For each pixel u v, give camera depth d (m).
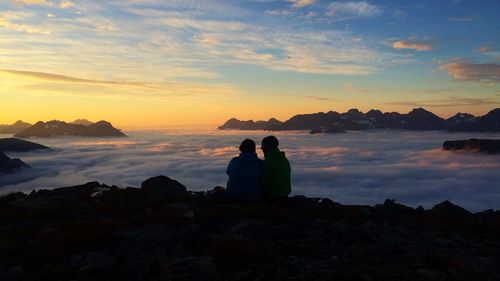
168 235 3.96
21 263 3.46
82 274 3.19
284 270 3.18
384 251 3.62
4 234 4.20
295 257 3.50
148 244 3.77
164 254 3.50
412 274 3.04
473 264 3.22
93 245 3.82
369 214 5.47
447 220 5.30
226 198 5.69
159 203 5.75
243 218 4.66
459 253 3.63
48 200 6.14
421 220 5.26
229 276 3.09
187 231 4.10
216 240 3.78
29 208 5.60
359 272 3.04
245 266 3.29
